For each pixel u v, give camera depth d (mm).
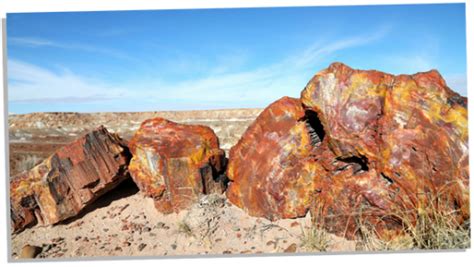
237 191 4840
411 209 3973
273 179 4602
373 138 4059
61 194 4945
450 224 4020
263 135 4840
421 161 3945
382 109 4090
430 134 3980
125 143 5430
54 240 4754
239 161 4910
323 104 4168
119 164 5008
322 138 4582
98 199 5309
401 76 4180
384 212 4039
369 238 4137
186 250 4410
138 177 4984
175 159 4867
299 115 4676
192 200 4879
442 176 3943
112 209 5145
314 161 4500
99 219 5020
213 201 4828
